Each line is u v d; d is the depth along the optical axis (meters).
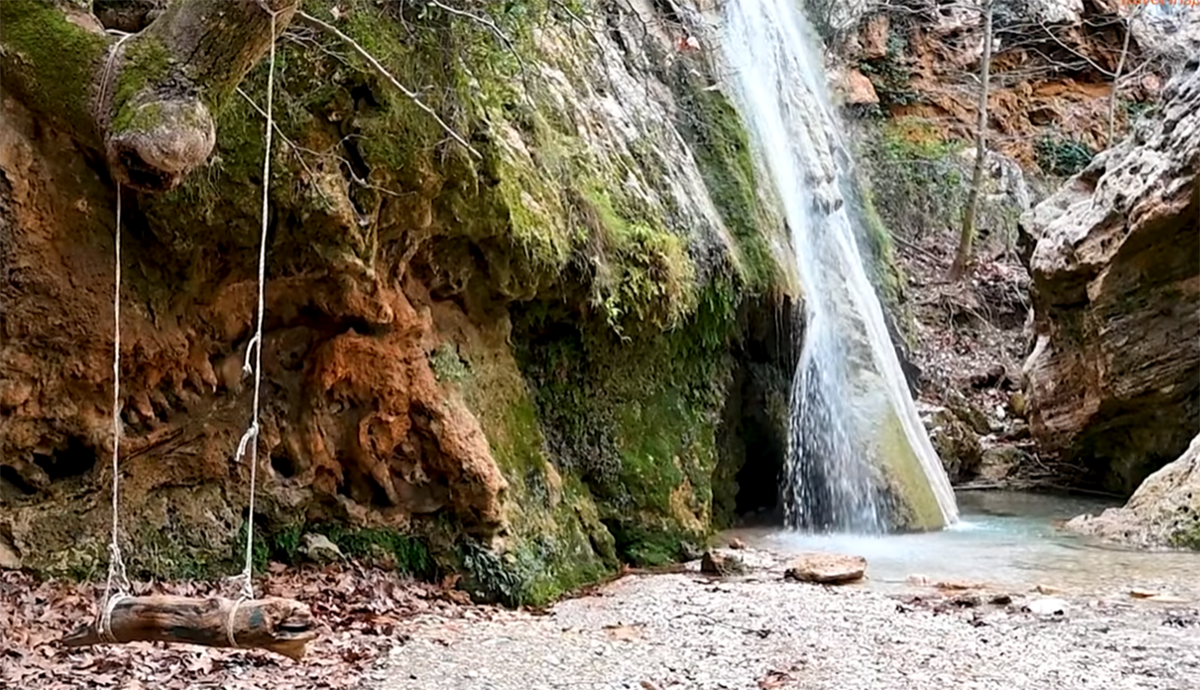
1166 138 11.47
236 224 5.93
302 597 6.12
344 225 6.19
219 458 6.32
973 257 18.56
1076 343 12.99
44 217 5.44
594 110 9.50
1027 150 20.83
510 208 7.25
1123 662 5.38
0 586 5.38
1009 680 5.09
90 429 5.80
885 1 20.08
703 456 9.35
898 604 6.73
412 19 6.57
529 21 8.52
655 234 8.92
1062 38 21.28
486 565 6.88
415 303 7.05
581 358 8.51
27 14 5.23
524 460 7.68
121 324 5.76
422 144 6.50
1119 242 11.67
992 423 15.29
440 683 4.90
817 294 11.96
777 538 9.78
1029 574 7.94
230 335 6.36
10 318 5.45
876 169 18.92
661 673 5.18
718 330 9.67
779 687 4.98
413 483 6.96
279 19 4.54
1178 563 8.41
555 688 4.91
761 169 11.61
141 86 4.51
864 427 11.04
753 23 13.63
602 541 8.09
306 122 6.09
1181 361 11.69
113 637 3.50
